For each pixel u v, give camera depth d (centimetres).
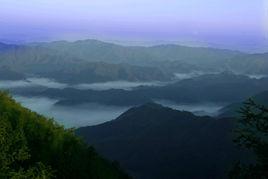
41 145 1347
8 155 1087
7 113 1365
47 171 1146
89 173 1398
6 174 1055
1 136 1088
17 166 1161
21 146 1151
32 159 1262
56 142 1378
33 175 1089
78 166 1363
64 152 1366
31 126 1386
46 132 1420
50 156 1324
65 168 1325
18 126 1294
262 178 1452
